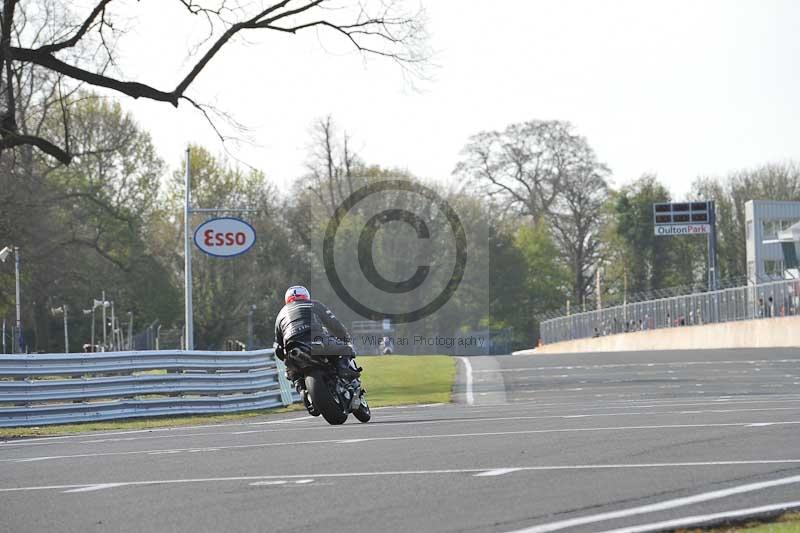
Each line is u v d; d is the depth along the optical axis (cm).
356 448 3241
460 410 5622
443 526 1898
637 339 19362
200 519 2045
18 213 12394
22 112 9875
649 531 1805
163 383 6138
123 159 19325
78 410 5772
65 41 8350
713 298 16812
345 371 4097
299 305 4041
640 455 2784
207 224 9381
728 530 1820
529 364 11419
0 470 3069
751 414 4050
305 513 2073
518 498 2164
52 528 2014
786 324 14362
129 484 2577
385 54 9025
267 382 6856
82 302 18688
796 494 2142
